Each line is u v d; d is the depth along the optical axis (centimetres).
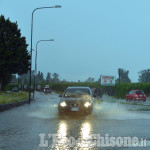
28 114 1717
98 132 1021
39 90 10519
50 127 1145
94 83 6334
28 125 1202
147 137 925
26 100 3131
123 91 4606
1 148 747
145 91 4381
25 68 6481
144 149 756
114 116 1628
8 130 1056
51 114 1722
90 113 1634
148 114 1764
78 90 1822
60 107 1612
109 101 3384
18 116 1588
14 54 6288
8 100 2525
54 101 3475
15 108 2244
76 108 1593
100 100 3312
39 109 2139
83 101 1619
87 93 1800
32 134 969
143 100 3744
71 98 1666
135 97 3744
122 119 1466
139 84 4491
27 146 773
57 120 1402
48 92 7750
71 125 1212
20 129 1083
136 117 1573
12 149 736
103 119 1462
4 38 6294
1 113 1784
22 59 6331
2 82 6675
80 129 1094
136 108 2288
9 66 6334
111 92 2634
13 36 6366
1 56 6159
